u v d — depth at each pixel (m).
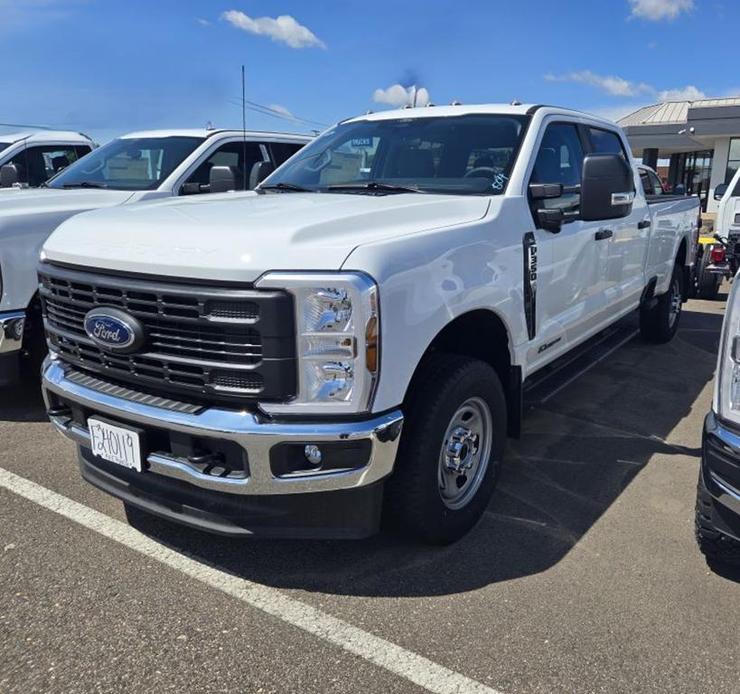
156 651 2.63
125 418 2.91
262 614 2.86
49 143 9.80
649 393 5.81
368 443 2.69
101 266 2.93
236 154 7.23
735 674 2.53
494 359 3.78
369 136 4.50
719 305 10.36
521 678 2.51
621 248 5.20
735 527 2.75
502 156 3.94
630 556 3.30
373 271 2.63
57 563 3.20
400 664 2.57
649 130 27.19
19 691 2.43
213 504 2.90
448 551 3.35
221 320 2.62
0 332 4.70
